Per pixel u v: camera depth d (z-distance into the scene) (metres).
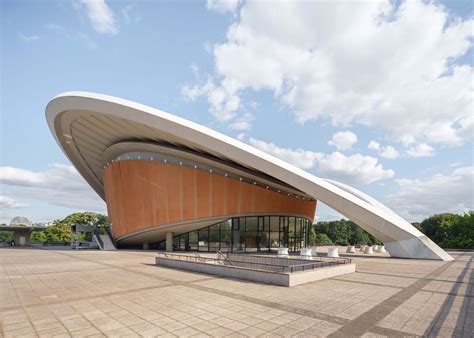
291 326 6.64
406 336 6.07
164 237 32.88
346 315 7.45
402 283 11.86
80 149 36.75
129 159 31.92
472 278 13.20
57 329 6.50
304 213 34.56
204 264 14.44
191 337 6.02
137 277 13.09
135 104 23.77
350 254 28.95
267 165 22.44
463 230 50.22
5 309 8.05
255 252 28.33
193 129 22.94
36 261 20.67
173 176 29.03
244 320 7.05
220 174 28.50
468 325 6.77
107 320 7.09
